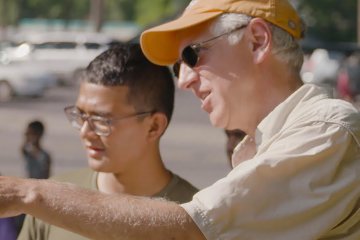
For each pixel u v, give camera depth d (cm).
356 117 308
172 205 295
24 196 291
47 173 1053
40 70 2916
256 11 323
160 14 6391
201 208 294
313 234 299
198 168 1606
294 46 328
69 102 2830
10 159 1694
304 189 299
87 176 415
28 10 7250
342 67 3344
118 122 398
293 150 302
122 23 7356
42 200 291
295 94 319
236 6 323
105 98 397
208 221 293
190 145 1939
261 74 324
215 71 325
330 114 306
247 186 297
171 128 2231
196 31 329
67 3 7319
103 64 399
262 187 297
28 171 1051
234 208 295
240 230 296
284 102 319
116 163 400
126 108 398
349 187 302
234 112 325
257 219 296
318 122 306
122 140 399
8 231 496
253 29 323
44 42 3453
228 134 456
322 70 3566
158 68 403
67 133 2095
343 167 304
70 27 7225
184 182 413
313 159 301
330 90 327
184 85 332
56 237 390
